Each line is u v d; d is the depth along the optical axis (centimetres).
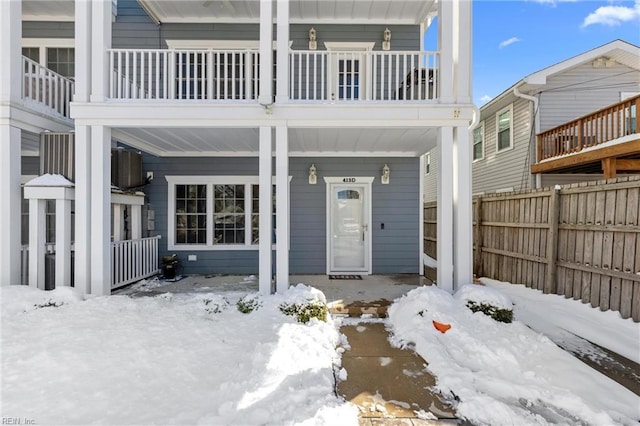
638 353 353
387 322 477
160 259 753
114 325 401
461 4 518
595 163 762
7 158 502
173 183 754
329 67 531
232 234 768
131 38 739
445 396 293
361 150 736
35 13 728
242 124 519
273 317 437
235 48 743
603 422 254
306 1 677
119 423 239
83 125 509
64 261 512
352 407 276
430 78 629
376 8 699
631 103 657
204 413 252
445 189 520
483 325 417
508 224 620
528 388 293
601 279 432
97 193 509
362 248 769
